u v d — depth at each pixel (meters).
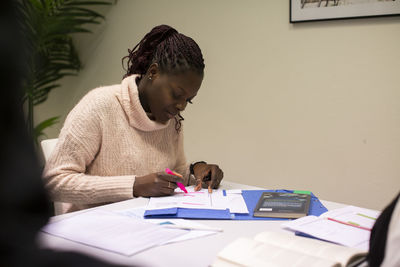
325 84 2.17
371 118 2.07
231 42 2.44
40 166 0.25
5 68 0.23
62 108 3.09
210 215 1.02
